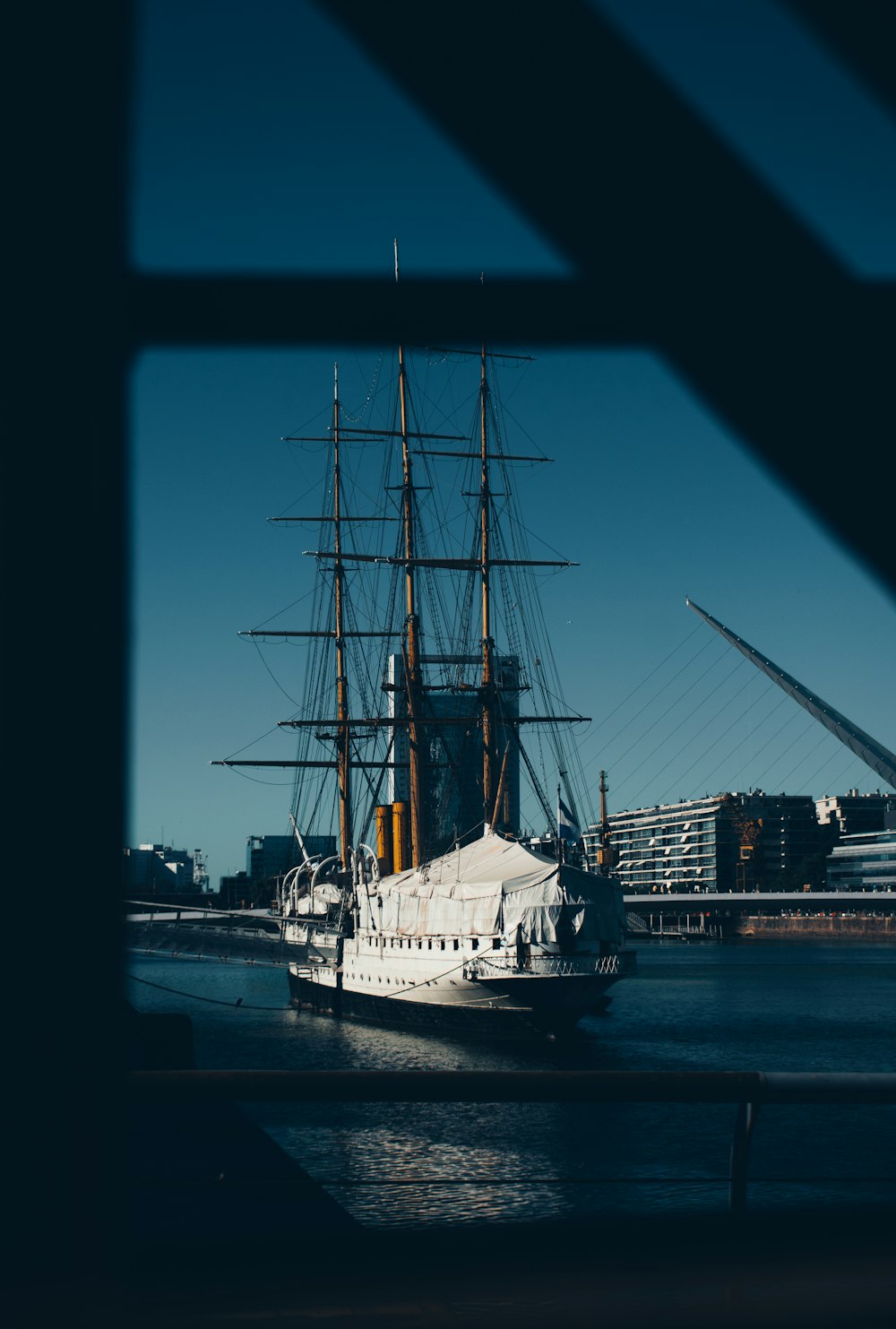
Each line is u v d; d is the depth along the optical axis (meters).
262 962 107.06
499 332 2.12
